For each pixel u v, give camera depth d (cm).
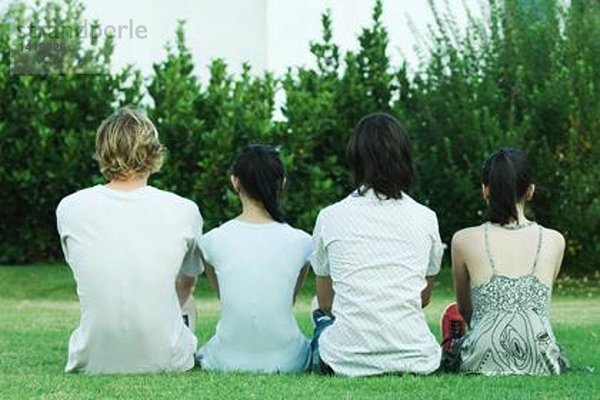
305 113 1681
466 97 1641
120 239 668
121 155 683
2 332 1012
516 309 680
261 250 702
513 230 699
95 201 677
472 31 1703
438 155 1628
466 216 1645
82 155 1756
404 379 631
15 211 1827
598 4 1719
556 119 1608
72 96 1773
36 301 1453
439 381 628
